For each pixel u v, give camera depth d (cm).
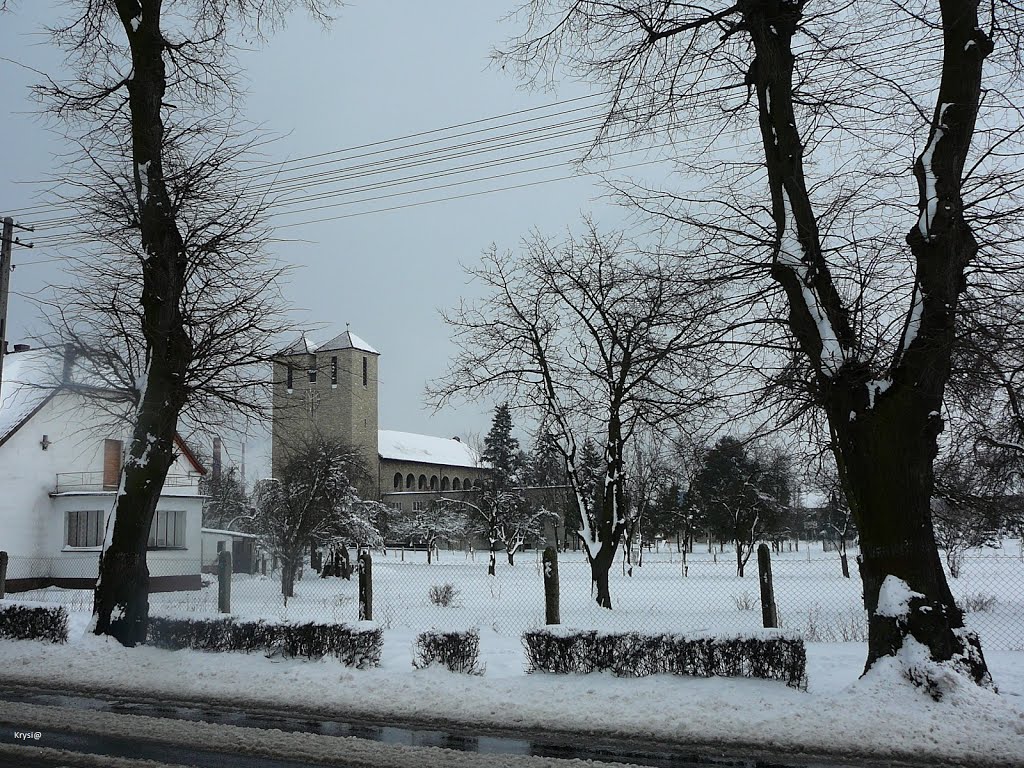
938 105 852
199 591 2970
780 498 4778
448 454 10931
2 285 2175
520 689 867
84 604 2111
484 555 7200
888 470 824
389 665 1013
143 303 1250
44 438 3341
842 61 1009
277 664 1020
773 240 957
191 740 727
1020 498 1308
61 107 1307
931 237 825
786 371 966
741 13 980
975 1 840
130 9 1258
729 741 710
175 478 3591
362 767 646
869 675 795
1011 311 841
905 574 811
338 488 3306
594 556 2009
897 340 923
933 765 643
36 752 686
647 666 903
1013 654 1082
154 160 1248
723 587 2769
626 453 2375
